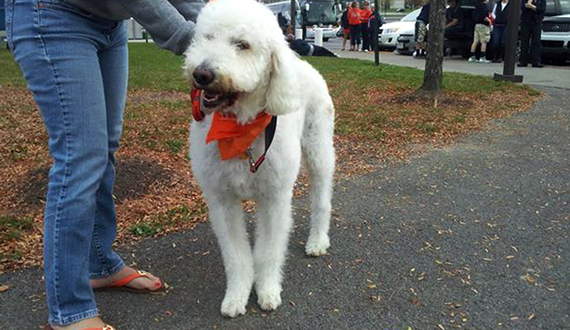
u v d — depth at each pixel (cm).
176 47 234
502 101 851
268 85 251
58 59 213
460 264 326
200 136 266
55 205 224
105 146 232
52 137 224
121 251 346
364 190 463
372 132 659
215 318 272
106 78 253
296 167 282
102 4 221
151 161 508
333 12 2955
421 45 1598
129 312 276
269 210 281
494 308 278
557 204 423
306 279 312
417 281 307
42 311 278
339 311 278
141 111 777
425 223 389
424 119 730
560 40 1302
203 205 421
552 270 317
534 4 1272
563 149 585
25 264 327
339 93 941
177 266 327
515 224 386
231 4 246
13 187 446
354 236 370
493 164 534
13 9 216
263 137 257
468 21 1516
